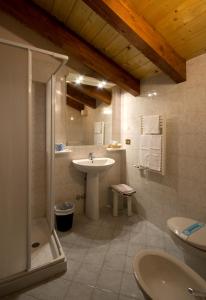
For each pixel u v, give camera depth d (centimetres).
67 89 274
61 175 263
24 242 151
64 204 257
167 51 185
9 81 135
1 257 144
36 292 149
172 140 224
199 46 179
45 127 250
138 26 164
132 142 296
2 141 135
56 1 189
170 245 212
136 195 292
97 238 225
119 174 321
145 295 104
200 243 142
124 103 313
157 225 252
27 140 142
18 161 141
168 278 131
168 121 229
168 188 232
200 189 194
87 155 286
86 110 291
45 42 234
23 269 153
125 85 264
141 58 226
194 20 157
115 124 320
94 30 209
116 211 284
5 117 135
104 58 245
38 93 245
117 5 151
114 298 146
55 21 212
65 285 157
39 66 193
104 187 306
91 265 180
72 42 221
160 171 231
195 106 196
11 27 213
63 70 257
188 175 205
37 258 177
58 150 254
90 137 296
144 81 267
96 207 269
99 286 157
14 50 135
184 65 201
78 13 194
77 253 197
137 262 125
